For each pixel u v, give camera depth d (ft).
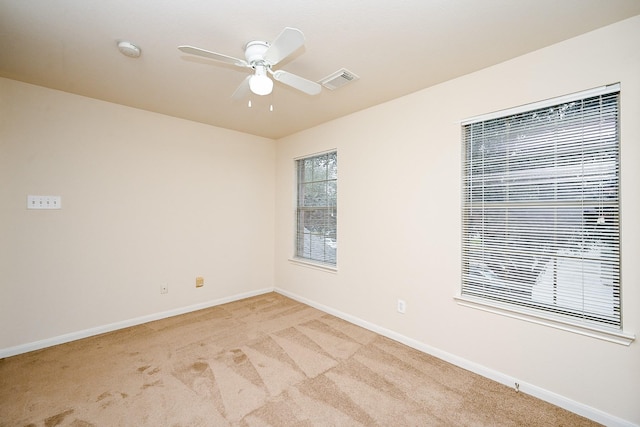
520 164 6.58
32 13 5.11
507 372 6.62
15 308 7.86
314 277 11.85
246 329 9.61
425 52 6.36
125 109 9.65
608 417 5.40
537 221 6.35
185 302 11.11
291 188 13.19
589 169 5.73
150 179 10.22
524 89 6.40
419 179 8.29
